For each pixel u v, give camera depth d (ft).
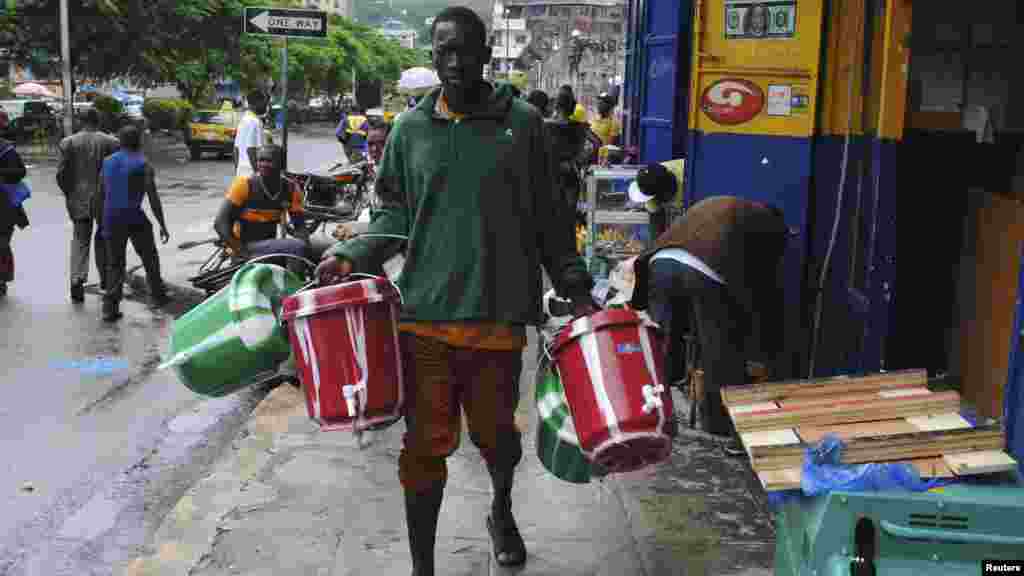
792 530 10.13
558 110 38.17
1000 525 8.92
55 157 99.81
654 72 30.01
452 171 11.10
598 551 13.41
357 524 14.42
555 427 11.74
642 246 25.23
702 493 15.48
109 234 30.48
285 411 20.35
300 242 25.45
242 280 11.73
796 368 19.54
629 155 32.09
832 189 19.01
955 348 16.74
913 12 16.97
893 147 15.64
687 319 19.92
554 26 373.61
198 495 15.72
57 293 34.86
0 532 15.84
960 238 17.16
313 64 266.77
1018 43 17.01
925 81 17.17
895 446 9.86
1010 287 14.26
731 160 19.71
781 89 19.10
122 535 15.84
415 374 11.28
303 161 105.81
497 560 12.96
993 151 17.17
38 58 121.08
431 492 11.56
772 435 10.44
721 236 17.12
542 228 11.77
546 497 15.34
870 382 11.46
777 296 17.84
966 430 9.93
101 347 27.53
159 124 165.78
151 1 123.13
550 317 14.28
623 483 15.88
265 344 11.44
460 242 11.13
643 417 10.02
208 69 159.43
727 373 17.37
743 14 19.20
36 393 23.20
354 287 10.36
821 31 18.66
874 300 16.01
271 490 15.75
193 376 11.59
